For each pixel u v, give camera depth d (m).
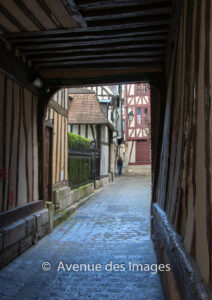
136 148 25.45
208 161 1.47
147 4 3.27
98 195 11.80
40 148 5.45
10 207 4.29
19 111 4.61
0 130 3.97
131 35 4.00
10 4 3.09
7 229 3.94
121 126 24.41
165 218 3.00
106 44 4.33
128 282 3.31
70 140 8.92
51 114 6.78
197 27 1.88
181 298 1.81
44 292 3.10
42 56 4.75
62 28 3.70
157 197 4.76
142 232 5.89
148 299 2.86
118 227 6.36
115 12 3.33
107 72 5.21
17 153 4.54
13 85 4.39
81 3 3.09
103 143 16.06
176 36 3.20
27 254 4.42
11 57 4.21
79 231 5.99
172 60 3.60
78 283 3.32
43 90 5.42
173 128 3.19
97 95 16.08
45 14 3.31
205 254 1.45
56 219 6.43
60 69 5.20
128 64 5.02
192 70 2.04
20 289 3.19
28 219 4.69
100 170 14.95
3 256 3.84
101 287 3.19
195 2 1.98
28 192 5.01
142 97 25.36
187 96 2.22
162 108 4.93
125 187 14.86
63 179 7.91
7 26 3.61
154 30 3.77
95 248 4.77
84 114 14.49
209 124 1.47
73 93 15.11
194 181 1.80
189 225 1.89
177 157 2.67
